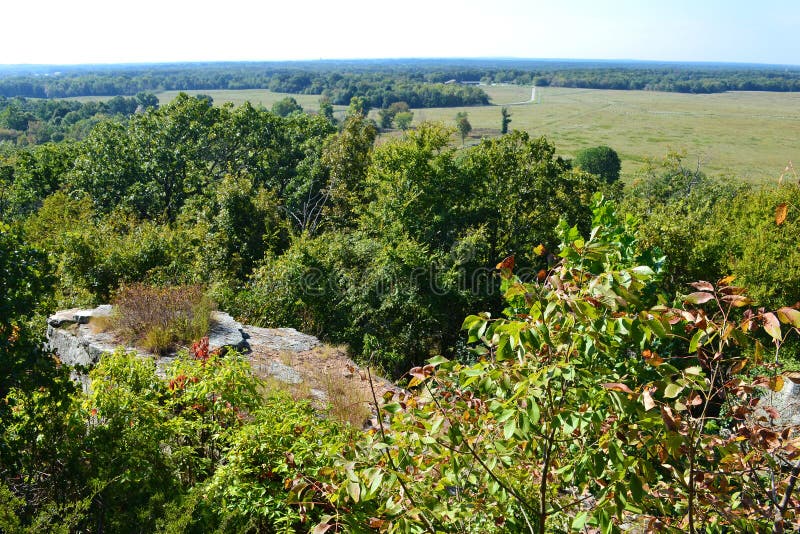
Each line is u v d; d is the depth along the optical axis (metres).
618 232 7.75
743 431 2.99
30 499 4.93
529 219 28.03
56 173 41.78
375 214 26.06
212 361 6.21
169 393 5.93
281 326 15.87
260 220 24.00
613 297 2.50
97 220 28.53
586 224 26.69
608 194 37.03
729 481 3.31
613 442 2.59
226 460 5.76
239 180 24.64
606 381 2.80
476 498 3.54
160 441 5.26
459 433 2.93
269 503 4.60
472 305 19.12
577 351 2.92
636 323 2.60
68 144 45.47
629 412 2.54
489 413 3.27
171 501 4.44
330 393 9.05
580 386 2.85
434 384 3.54
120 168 37.44
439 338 19.44
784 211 2.91
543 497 2.95
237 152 45.28
